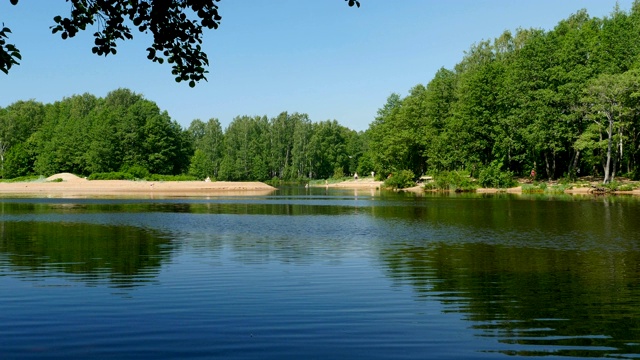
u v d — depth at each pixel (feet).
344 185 366.22
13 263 50.19
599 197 165.68
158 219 98.99
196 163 404.77
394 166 302.04
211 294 37.27
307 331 28.58
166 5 26.53
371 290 38.60
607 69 203.00
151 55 28.60
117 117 381.19
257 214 112.16
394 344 26.45
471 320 30.76
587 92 195.62
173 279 42.63
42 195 224.12
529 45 230.27
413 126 293.02
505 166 251.60
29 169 397.39
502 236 69.92
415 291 38.24
